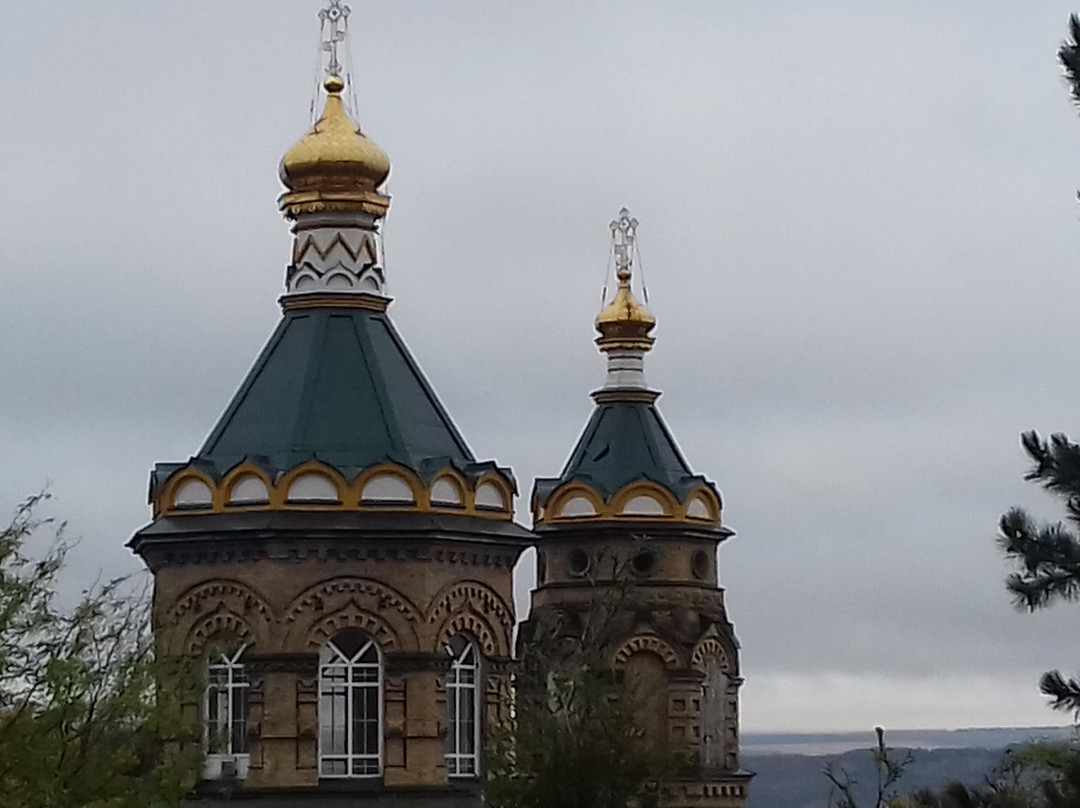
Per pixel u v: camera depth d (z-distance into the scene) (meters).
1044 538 39.75
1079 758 39.41
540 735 54.22
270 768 55.16
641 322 74.50
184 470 57.09
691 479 72.94
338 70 60.56
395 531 56.00
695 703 71.38
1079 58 41.75
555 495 72.56
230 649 56.19
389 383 58.41
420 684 55.94
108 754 43.03
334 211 59.38
